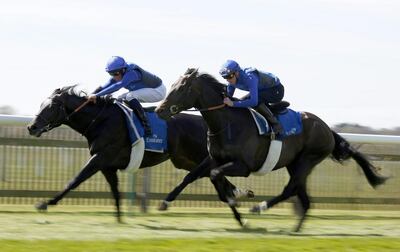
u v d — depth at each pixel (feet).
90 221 40.01
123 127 39.55
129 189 47.55
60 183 48.19
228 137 37.09
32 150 47.42
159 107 36.52
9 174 46.78
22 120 44.73
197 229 38.06
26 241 30.04
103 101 39.42
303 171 40.27
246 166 37.60
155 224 39.93
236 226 40.29
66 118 38.78
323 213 51.29
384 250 31.65
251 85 37.65
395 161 57.11
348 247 31.83
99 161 38.81
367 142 53.06
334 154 42.57
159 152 41.11
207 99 36.91
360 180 56.49
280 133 38.75
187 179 41.91
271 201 39.86
